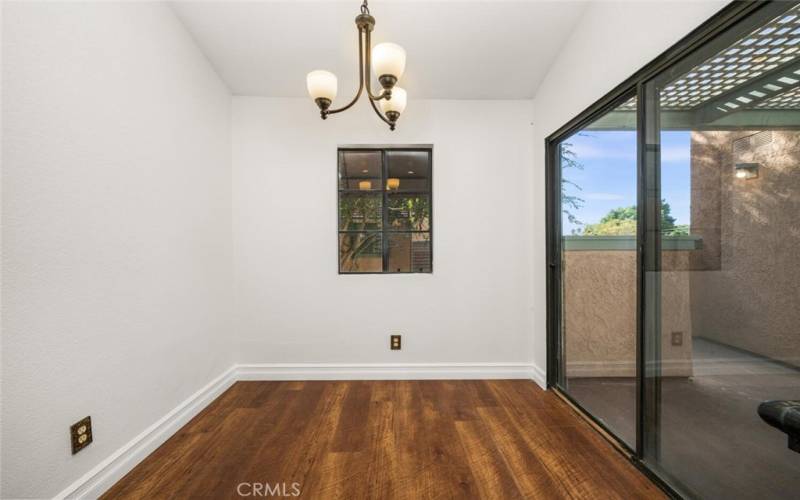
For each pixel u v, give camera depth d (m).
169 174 1.67
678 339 1.21
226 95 2.26
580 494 1.25
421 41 1.87
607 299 1.64
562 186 2.08
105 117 1.29
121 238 1.37
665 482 1.25
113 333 1.32
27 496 1.02
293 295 2.38
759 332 0.93
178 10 1.68
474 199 2.40
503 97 2.38
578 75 1.77
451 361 2.41
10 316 0.97
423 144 2.39
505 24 1.75
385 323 2.40
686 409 1.18
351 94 2.36
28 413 1.02
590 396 1.79
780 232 0.87
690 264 1.15
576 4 1.65
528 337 2.42
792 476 0.88
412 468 1.40
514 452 1.51
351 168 2.46
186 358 1.81
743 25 0.94
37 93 1.04
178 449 1.55
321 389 2.21
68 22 1.14
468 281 2.41
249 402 2.03
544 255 2.24
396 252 2.47
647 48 1.28
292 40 1.88
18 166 0.99
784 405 0.82
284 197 2.37
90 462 1.22
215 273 2.11
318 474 1.37
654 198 1.30
